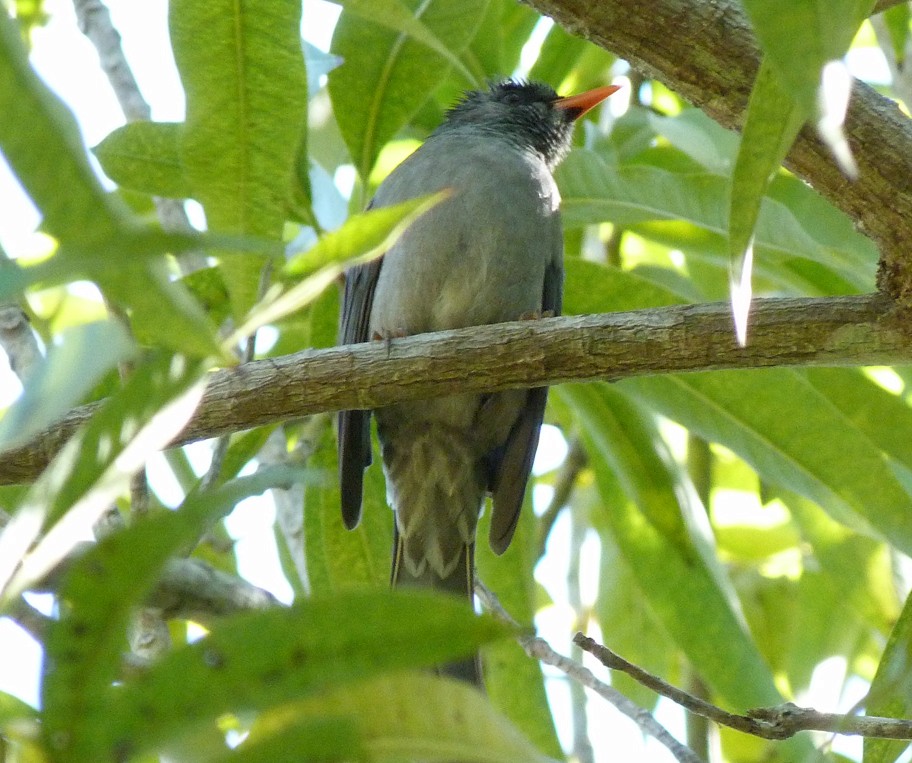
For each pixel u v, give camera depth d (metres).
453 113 10.91
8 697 4.16
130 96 9.50
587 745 8.88
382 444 9.63
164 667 3.09
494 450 9.72
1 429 3.10
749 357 6.54
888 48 8.96
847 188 6.18
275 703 3.14
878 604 9.63
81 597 3.03
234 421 6.74
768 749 9.42
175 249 2.88
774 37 3.65
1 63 2.94
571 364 6.72
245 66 5.93
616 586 10.73
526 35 11.23
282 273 3.65
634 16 6.08
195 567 4.43
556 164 10.76
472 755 3.52
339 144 11.17
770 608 10.70
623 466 9.32
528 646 6.75
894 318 6.35
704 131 9.72
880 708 6.46
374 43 8.59
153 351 3.70
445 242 9.20
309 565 9.20
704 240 9.63
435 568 9.52
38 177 3.00
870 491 8.52
